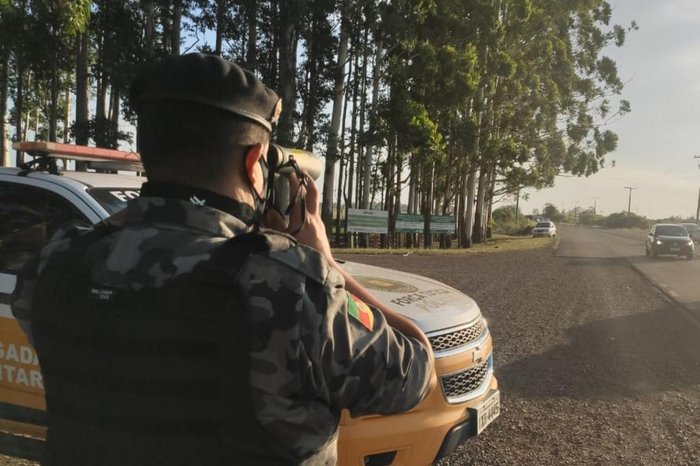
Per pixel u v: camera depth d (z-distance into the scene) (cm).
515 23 3023
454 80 2542
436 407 289
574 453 425
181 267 115
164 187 126
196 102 123
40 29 1719
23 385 317
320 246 150
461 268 1806
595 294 1266
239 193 131
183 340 112
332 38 2467
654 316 1000
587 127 4166
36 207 349
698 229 4762
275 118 137
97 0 2072
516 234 6581
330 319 117
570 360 685
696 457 423
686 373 640
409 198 3747
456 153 3191
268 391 111
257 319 111
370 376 124
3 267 335
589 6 3691
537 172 3891
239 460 113
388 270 399
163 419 112
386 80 2536
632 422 490
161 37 2309
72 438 121
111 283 119
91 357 117
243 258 114
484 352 330
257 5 2211
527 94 3397
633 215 12531
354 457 260
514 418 492
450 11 2606
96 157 382
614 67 4122
